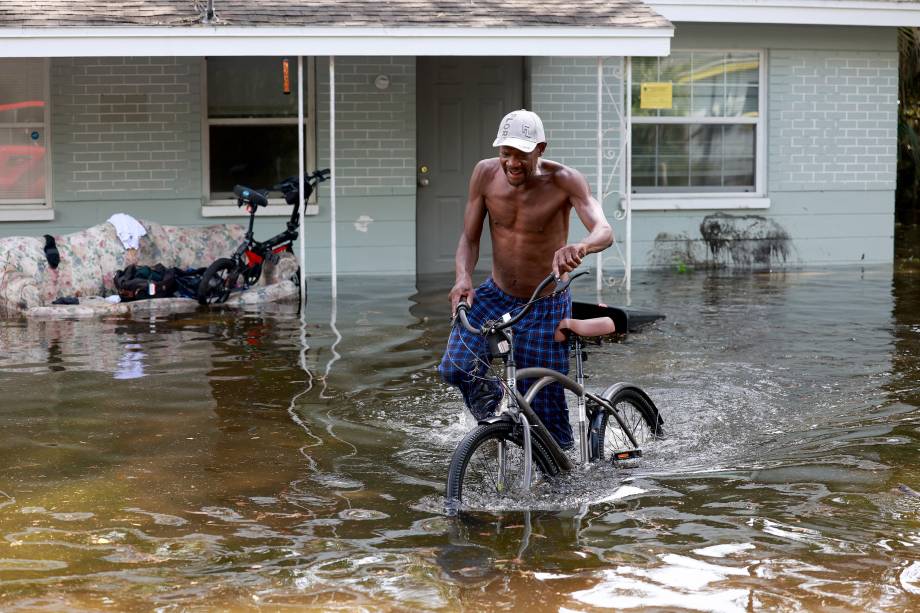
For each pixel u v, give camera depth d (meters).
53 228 12.19
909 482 4.90
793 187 13.59
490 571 3.85
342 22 10.55
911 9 12.97
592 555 4.00
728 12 12.71
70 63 12.09
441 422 6.06
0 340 8.48
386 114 12.64
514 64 13.18
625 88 13.19
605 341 8.41
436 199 13.18
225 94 12.44
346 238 12.70
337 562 3.94
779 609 3.52
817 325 9.09
